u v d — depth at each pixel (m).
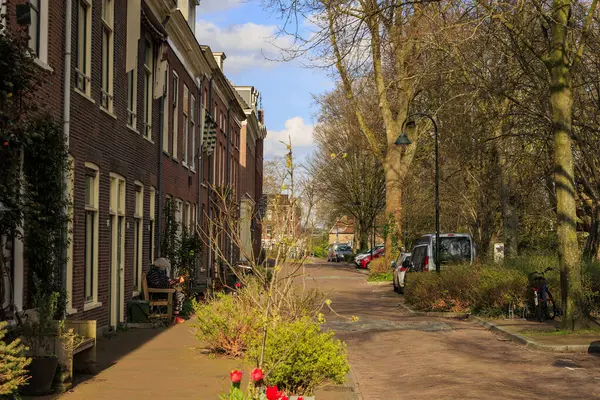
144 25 18.78
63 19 12.74
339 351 9.38
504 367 11.92
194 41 25.94
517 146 26.14
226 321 12.37
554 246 38.75
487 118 22.12
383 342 15.61
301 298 11.10
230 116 42.44
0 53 9.38
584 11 18.73
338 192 65.75
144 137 19.25
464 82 22.31
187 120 26.86
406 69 33.09
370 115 48.12
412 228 52.50
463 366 12.00
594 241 25.36
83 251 13.84
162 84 20.61
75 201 13.23
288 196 8.65
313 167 65.00
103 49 15.57
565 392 9.77
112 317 16.03
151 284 18.56
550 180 29.16
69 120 12.77
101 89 15.13
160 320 17.30
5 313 9.72
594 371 11.54
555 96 16.16
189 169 27.16
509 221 30.33
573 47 19.30
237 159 47.50
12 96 9.52
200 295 23.50
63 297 11.77
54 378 9.02
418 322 19.64
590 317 16.33
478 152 28.20
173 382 9.84
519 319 19.12
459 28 17.25
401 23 18.48
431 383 10.48
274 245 8.63
